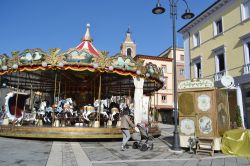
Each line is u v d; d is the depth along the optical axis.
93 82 19.80
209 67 27.33
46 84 23.14
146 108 16.81
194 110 10.60
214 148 9.84
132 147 11.45
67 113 15.94
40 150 10.17
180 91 11.13
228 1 24.88
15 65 15.12
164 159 8.62
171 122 45.91
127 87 23.67
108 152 10.08
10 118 16.78
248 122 22.44
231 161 8.32
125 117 10.91
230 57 24.23
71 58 14.80
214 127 9.99
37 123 16.98
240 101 22.20
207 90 10.42
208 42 27.80
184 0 13.45
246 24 22.58
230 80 14.18
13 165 7.31
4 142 12.55
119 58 15.45
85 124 15.98
